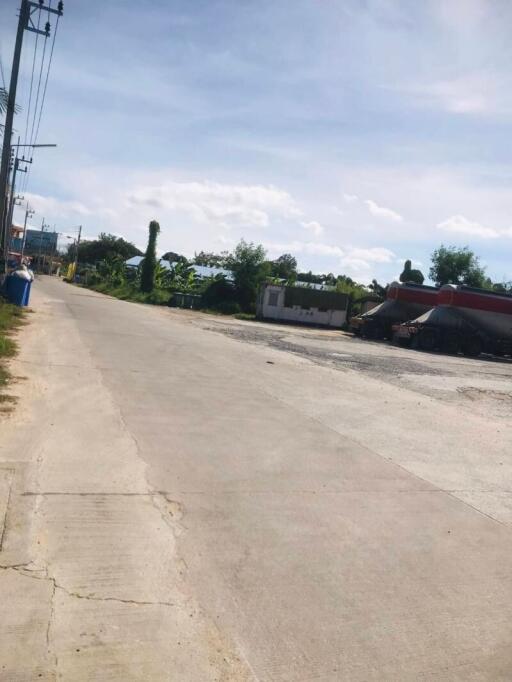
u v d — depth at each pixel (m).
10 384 7.88
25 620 2.86
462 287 26.92
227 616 3.10
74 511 4.13
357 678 2.74
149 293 49.50
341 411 8.62
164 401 7.93
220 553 3.78
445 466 6.29
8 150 20.34
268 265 46.06
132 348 13.05
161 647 2.80
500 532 4.61
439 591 3.60
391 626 3.17
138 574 3.41
